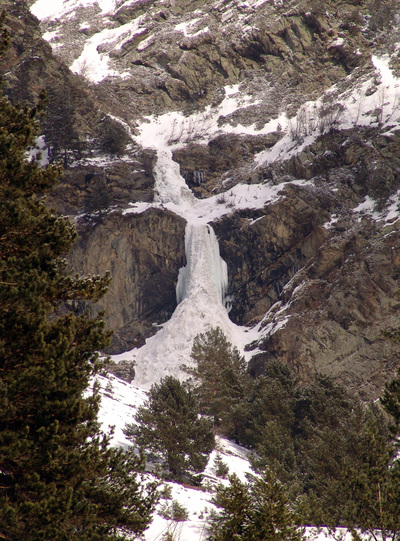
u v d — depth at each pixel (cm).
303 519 2016
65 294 1859
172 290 10575
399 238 9456
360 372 8819
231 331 9869
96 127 12494
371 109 12350
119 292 10269
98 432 1872
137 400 6162
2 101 1995
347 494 2211
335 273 9612
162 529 2525
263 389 5575
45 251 1786
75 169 11062
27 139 1944
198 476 3747
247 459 4866
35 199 2012
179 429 3809
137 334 10200
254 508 1934
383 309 9156
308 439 4812
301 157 11231
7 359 1581
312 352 8912
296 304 9506
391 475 2159
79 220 10512
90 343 1766
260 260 10512
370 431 2264
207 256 10588
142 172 11844
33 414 1565
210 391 6134
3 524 1373
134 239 10612
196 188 12200
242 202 11275
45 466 1536
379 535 2469
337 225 10038
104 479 1816
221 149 12912
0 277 1567
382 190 10181
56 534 1445
